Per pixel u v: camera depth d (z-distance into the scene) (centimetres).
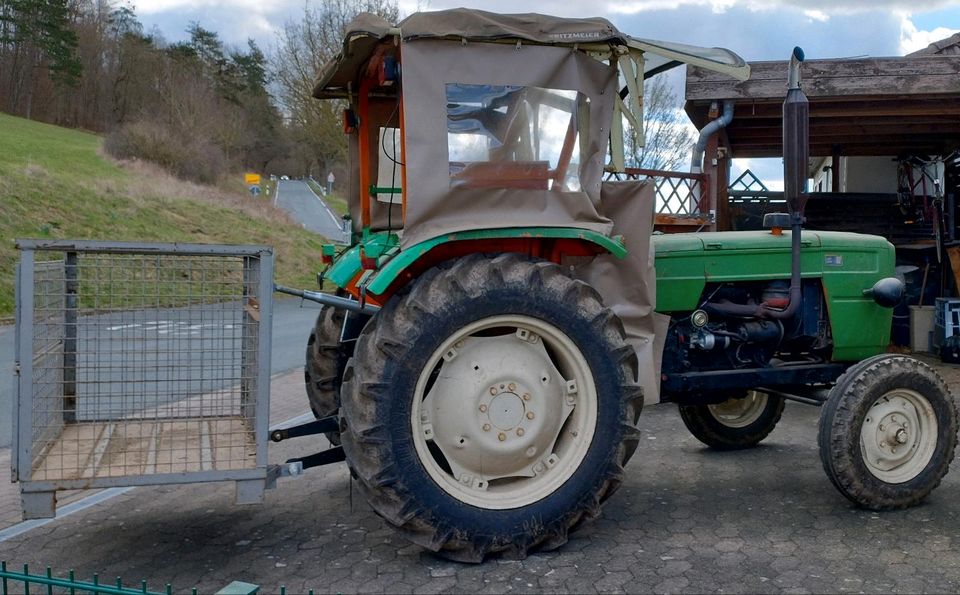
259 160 6228
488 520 371
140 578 363
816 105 1035
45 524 440
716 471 532
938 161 1304
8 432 694
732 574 360
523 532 375
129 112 6097
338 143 2462
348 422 364
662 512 448
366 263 401
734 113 1066
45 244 342
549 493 381
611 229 398
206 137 4109
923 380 446
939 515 438
